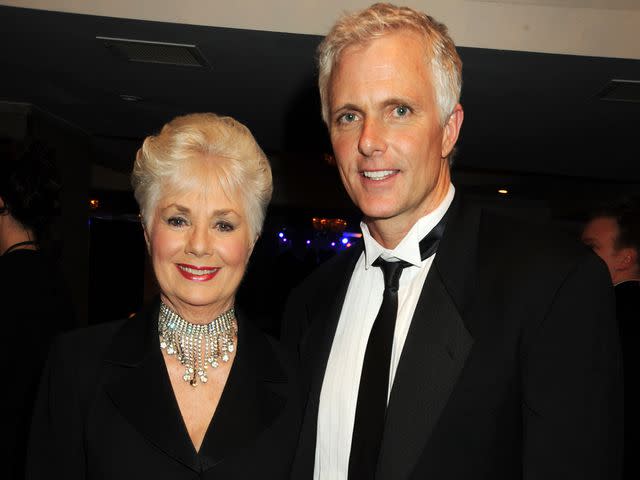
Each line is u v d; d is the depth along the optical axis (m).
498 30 4.04
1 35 4.30
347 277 1.79
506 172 10.73
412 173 1.48
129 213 11.48
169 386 1.51
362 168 1.50
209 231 1.50
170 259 1.50
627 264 2.99
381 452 1.40
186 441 1.46
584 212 11.97
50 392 1.50
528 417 1.36
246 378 1.58
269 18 3.97
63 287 2.23
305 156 10.84
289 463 1.59
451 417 1.37
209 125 1.52
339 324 1.73
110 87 5.57
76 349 1.54
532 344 1.36
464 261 1.50
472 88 4.97
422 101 1.47
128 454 1.44
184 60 4.67
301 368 1.74
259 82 5.18
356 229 12.66
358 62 1.47
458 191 1.69
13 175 2.18
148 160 1.48
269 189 1.58
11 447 1.96
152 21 3.96
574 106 5.41
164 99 5.95
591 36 4.03
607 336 1.34
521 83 4.78
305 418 1.63
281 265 11.60
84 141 7.61
